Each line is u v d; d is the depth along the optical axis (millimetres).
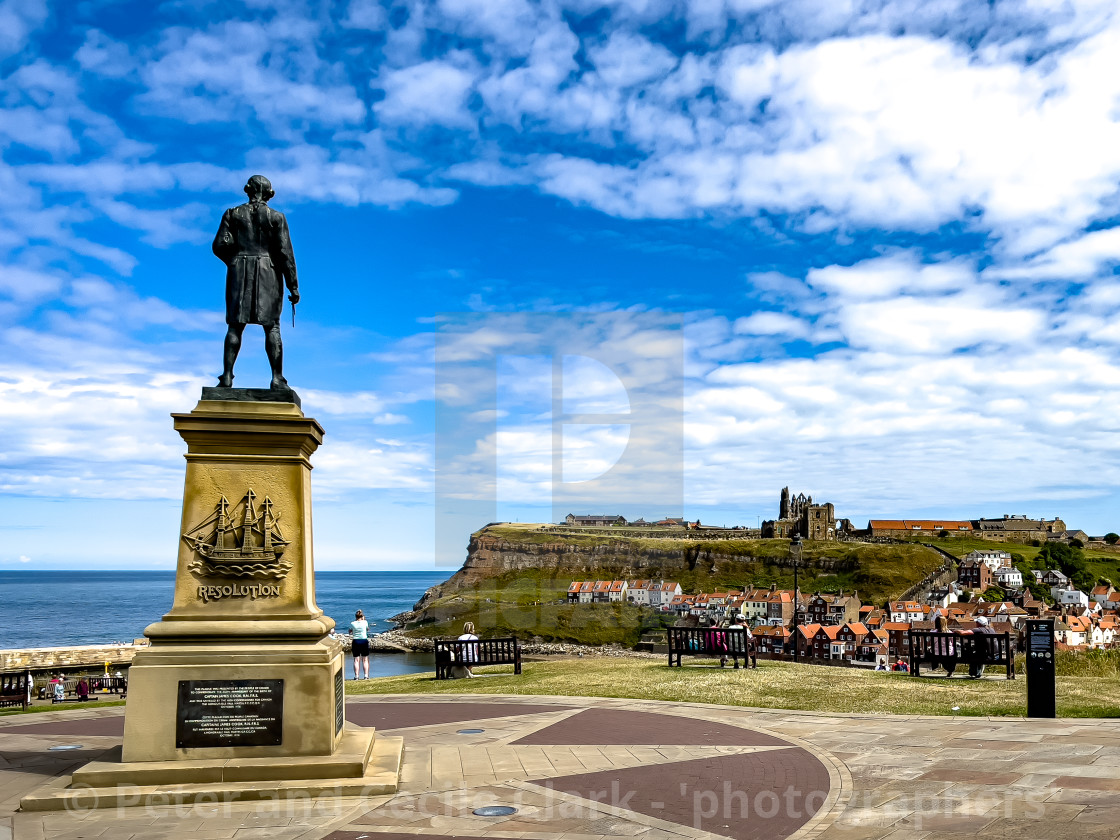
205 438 8133
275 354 8547
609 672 17203
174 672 7598
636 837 6062
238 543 8047
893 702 12727
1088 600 127312
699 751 9172
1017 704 12312
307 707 7727
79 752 9250
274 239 8742
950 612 104938
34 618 130375
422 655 58469
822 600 99875
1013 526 186250
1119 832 5875
